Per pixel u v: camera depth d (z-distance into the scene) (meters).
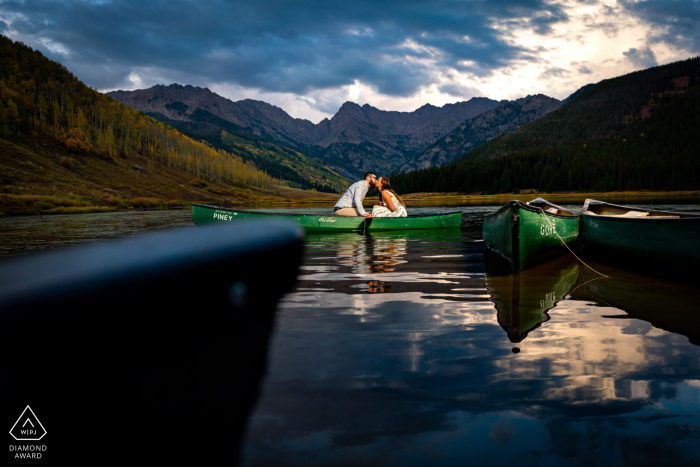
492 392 2.12
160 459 0.81
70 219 20.66
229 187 131.12
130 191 77.44
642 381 2.24
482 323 3.32
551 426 1.80
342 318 3.46
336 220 10.73
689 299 4.06
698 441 1.68
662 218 5.11
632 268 5.86
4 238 10.52
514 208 5.59
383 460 1.54
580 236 7.49
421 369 2.40
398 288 4.62
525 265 5.80
